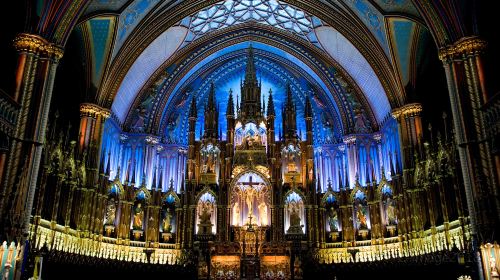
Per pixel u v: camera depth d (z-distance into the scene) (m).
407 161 25.91
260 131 32.41
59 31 20.42
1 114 17.17
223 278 27.17
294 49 34.47
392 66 27.08
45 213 21.14
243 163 30.91
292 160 31.77
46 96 19.47
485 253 17.00
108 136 28.72
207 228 29.16
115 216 27.83
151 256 28.27
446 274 22.53
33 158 18.44
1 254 16.28
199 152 31.94
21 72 18.88
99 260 24.25
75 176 23.81
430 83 28.36
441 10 20.47
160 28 28.91
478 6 21.12
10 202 16.70
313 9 29.92
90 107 25.91
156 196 29.69
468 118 19.08
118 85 27.58
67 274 22.95
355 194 29.77
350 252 27.58
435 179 23.47
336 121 34.00
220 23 33.62
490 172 17.73
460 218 20.61
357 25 28.22
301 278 26.69
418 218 24.66
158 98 32.69
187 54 33.81
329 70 33.53
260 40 35.09
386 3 24.73
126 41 27.34
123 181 30.14
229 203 29.75
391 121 29.12
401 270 25.39
